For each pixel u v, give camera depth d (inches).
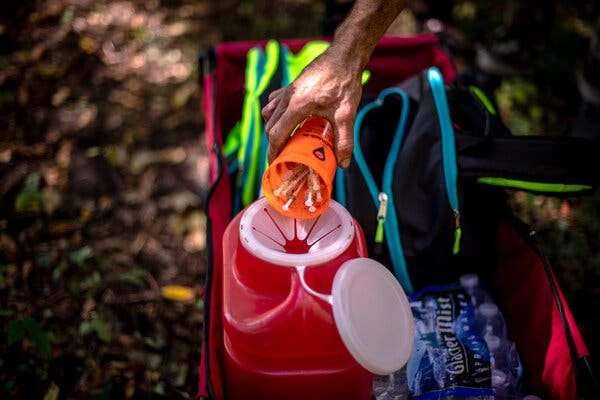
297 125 51.8
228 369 54.3
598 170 61.4
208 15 148.0
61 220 100.2
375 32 55.1
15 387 76.9
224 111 86.4
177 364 82.1
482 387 57.9
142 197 105.2
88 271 93.0
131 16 145.9
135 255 96.4
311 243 55.7
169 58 134.6
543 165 61.7
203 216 102.5
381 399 59.2
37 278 91.5
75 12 144.9
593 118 89.4
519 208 100.1
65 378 78.8
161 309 88.9
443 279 67.0
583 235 96.0
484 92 78.8
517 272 66.9
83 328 84.1
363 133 68.6
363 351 45.8
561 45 133.9
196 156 113.3
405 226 64.2
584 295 87.7
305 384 51.5
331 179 49.7
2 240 95.1
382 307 51.1
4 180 105.2
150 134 117.3
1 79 124.6
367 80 82.1
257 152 72.1
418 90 67.9
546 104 120.0
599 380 78.0
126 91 126.1
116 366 80.8
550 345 57.5
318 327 48.9
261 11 149.9
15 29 137.8
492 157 62.8
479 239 66.1
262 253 50.3
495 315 65.2
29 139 113.6
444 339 61.7
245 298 51.7
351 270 49.3
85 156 111.4
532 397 58.1
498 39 108.6
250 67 79.5
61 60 131.6
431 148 63.8
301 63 79.4
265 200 56.0
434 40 86.7
